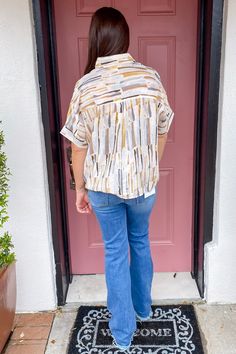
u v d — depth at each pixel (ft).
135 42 7.34
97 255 8.63
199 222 7.85
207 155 6.98
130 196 5.62
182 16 7.20
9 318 6.48
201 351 6.40
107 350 6.50
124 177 5.51
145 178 5.69
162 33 7.29
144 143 5.50
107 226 5.99
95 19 5.42
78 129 5.42
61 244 7.65
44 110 6.68
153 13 7.19
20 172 6.84
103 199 5.75
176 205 8.30
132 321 6.42
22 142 6.70
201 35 6.97
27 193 6.97
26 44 6.24
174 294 7.89
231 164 6.87
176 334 6.78
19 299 7.51
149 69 5.53
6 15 6.11
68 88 7.56
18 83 6.41
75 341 6.73
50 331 7.00
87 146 5.66
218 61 6.46
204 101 7.00
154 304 7.59
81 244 8.55
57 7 7.14
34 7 6.21
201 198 7.57
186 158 8.00
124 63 5.36
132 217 6.23
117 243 6.09
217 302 7.59
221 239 7.23
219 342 6.59
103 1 7.13
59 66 7.44
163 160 8.02
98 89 5.27
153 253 8.63
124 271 6.21
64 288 7.83
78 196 6.17
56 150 7.30
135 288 6.86
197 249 8.14
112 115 5.27
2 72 6.37
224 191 7.00
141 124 5.39
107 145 5.41
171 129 7.82
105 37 5.36
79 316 7.34
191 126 7.80
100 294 8.02
